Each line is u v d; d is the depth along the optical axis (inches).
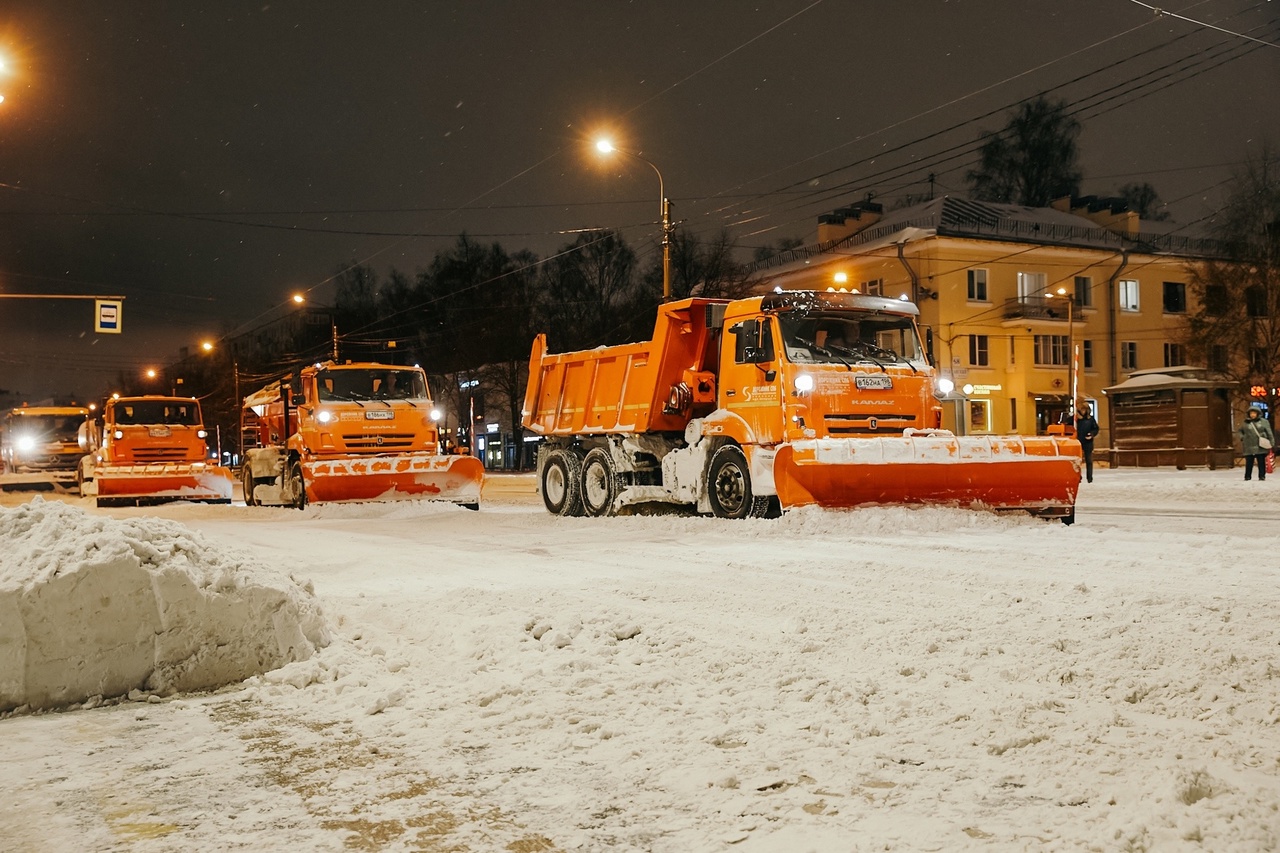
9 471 1396.4
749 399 493.7
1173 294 1828.2
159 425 1018.7
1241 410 1338.6
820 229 1803.6
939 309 1610.5
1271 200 1322.6
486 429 2320.4
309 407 741.3
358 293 2610.7
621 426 588.7
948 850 112.6
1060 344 1721.2
